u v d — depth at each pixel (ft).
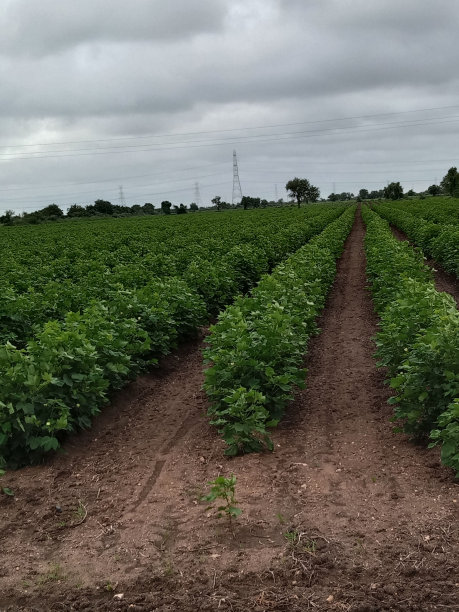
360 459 20.81
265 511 17.42
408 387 21.15
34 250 99.86
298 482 19.22
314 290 44.39
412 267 46.83
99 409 26.40
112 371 26.91
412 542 15.23
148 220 232.32
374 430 23.56
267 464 20.75
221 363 24.30
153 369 34.63
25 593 14.35
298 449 22.08
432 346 20.45
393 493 17.92
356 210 310.04
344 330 44.27
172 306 37.52
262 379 24.13
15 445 21.38
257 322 26.78
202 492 19.08
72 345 24.02
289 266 50.08
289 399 24.70
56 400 21.70
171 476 20.56
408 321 26.25
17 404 20.83
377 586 13.61
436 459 19.92
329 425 24.58
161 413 28.09
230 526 16.52
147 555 15.65
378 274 53.88
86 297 42.19
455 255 65.51
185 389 31.78
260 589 13.84
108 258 75.41
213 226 149.59
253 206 434.30
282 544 15.64
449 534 15.42
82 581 14.73
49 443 20.98
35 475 21.08
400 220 143.95
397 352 26.04
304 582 13.96
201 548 15.74
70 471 21.49
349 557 14.80
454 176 305.32
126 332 29.84
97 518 17.93
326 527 16.30
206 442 23.52
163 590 14.11
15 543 16.84
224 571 14.62
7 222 296.51
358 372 32.53
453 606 12.78
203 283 47.24
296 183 397.19
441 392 20.61
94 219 309.22
